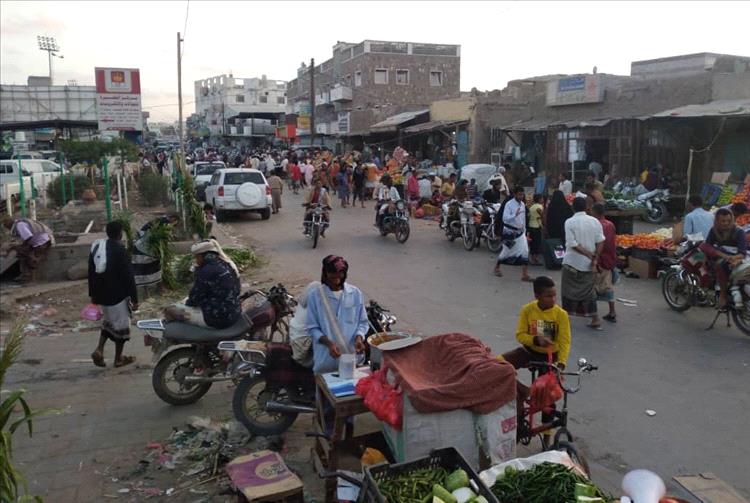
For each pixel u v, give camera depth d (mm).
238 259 13336
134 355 7996
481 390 3977
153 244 10898
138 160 37531
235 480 4340
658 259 11750
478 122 31062
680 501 3404
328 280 5195
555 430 5309
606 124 21344
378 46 50938
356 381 4613
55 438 5672
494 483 3680
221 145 87562
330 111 58250
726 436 5551
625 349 7852
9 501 3439
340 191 24656
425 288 11289
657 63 28000
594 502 3400
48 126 36094
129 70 18328
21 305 10453
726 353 7672
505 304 10148
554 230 12969
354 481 4008
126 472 5051
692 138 19828
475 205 15664
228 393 6699
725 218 8578
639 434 5602
